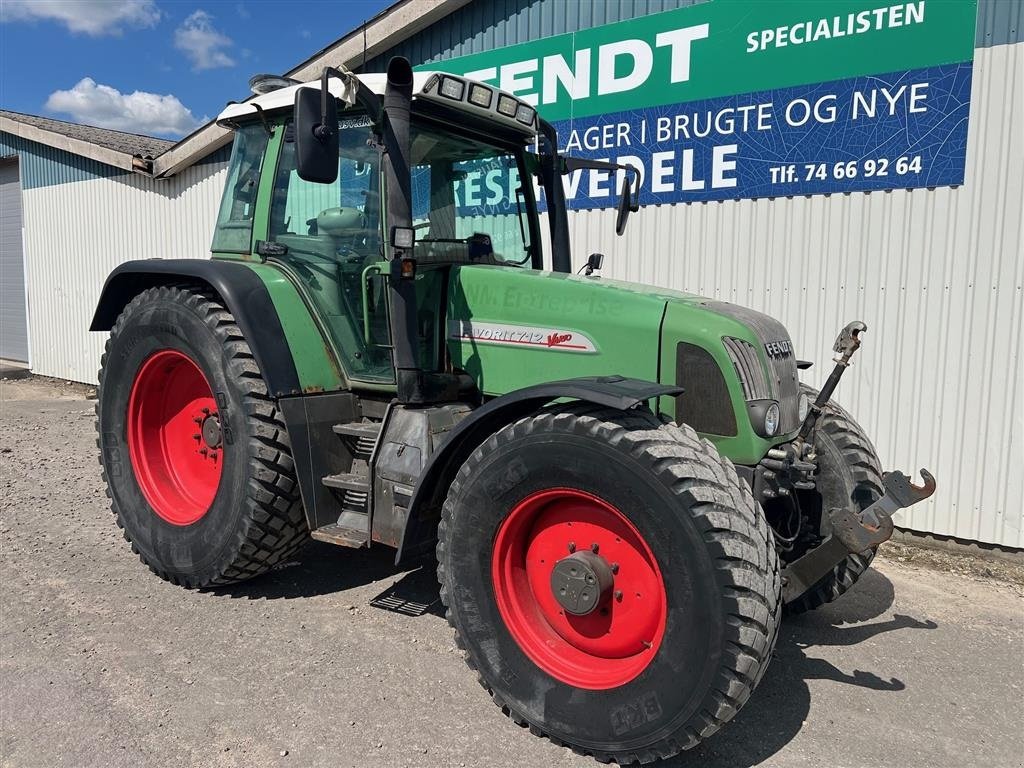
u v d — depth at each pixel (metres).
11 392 10.16
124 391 4.02
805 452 3.08
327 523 3.49
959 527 4.70
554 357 3.13
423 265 3.43
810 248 5.02
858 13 4.68
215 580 3.63
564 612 2.65
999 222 4.41
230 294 3.44
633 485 2.34
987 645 3.48
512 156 4.04
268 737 2.55
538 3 6.04
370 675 2.98
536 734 2.61
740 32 5.12
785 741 2.67
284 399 3.39
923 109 4.55
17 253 12.08
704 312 2.90
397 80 3.05
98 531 4.57
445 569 2.79
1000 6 4.29
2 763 2.36
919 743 2.68
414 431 3.18
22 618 3.36
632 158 5.71
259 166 3.94
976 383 4.56
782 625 3.66
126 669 2.95
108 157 9.38
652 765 2.51
